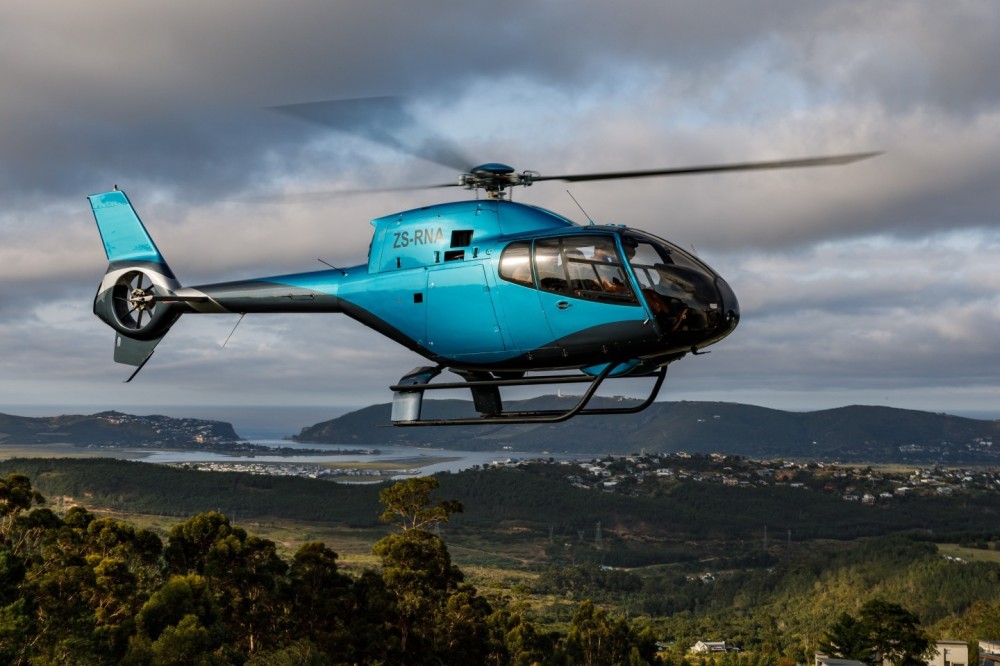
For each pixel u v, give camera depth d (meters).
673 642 181.38
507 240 16.25
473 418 17.19
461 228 16.72
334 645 49.28
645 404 16.27
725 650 165.00
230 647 43.50
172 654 37.19
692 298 15.45
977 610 132.12
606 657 89.69
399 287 17.25
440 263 16.84
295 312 19.14
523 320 16.08
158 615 39.84
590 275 15.57
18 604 33.66
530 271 15.94
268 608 48.88
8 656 33.81
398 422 17.50
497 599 123.69
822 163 13.12
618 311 15.45
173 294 21.61
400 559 55.81
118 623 41.38
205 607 41.22
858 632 86.00
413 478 62.28
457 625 57.34
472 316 16.52
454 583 58.28
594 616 92.19
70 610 37.41
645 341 15.48
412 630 54.00
